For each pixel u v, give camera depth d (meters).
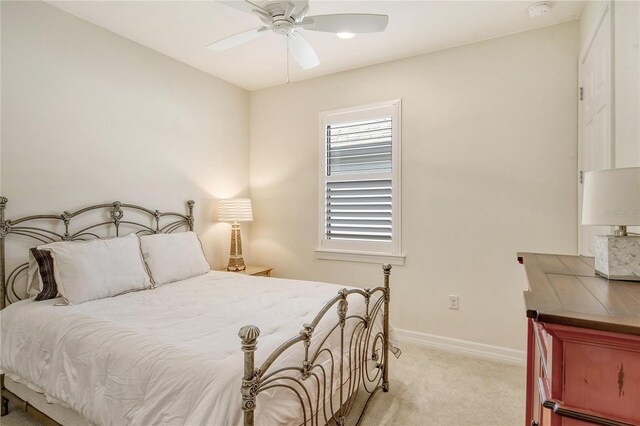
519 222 2.78
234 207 3.54
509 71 2.80
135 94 2.95
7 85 2.21
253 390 1.12
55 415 1.75
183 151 3.36
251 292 2.40
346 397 1.91
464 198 2.98
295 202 3.84
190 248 2.99
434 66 3.08
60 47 2.46
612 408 0.75
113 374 1.46
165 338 1.54
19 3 2.26
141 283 2.47
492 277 2.88
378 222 3.38
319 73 3.59
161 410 1.28
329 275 3.64
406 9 2.43
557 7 2.41
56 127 2.44
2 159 2.19
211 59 3.28
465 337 2.98
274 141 3.96
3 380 2.04
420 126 3.15
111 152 2.77
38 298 2.11
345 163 3.56
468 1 2.34
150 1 2.37
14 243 2.24
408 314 3.22
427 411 2.15
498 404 2.22
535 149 2.72
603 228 1.89
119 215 2.79
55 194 2.44
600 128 1.99
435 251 3.10
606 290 1.01
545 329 0.81
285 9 1.83
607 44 1.82
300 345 1.54
